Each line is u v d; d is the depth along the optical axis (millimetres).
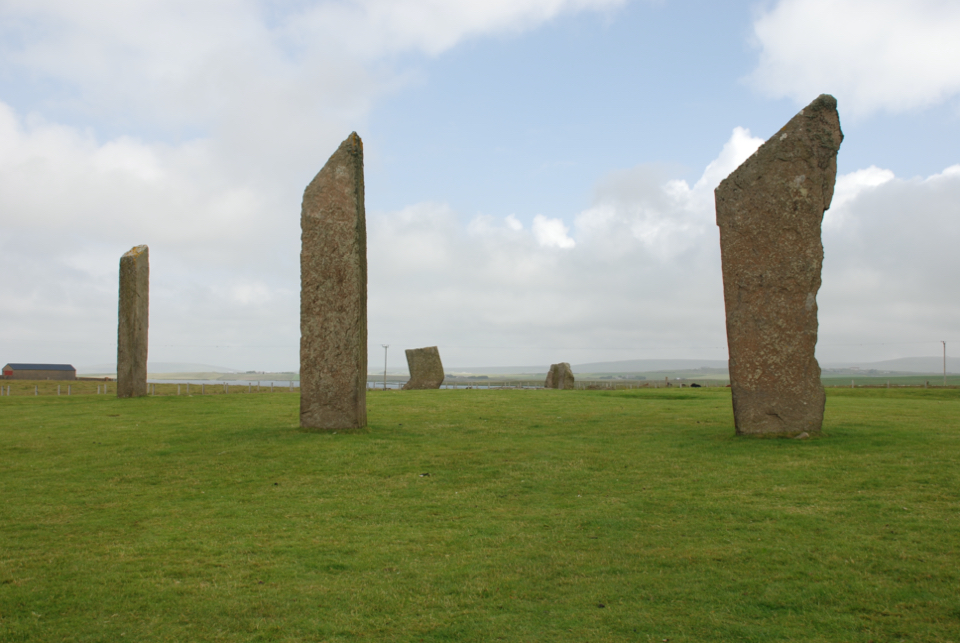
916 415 21984
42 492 12625
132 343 33000
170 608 7270
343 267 19000
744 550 8891
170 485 13172
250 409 25859
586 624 6883
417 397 32094
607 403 28406
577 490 12461
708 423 20953
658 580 8000
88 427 20547
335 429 19078
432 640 6570
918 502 10852
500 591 7754
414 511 11195
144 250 33969
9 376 95375
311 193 19203
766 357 17281
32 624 6848
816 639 6449
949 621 6734
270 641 6539
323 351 19141
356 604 7395
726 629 6695
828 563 8328
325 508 11398
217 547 9289
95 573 8281
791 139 17266
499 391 38500
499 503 11656
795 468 13570
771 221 17312
